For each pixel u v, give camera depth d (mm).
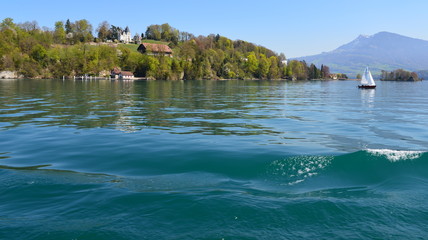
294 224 5855
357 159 9430
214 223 5844
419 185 7668
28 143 13273
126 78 156375
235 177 8492
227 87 85188
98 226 5754
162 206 6512
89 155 11156
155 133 15789
